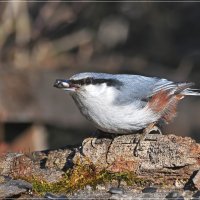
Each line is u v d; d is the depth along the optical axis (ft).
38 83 51.52
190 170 21.85
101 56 64.34
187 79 61.41
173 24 68.18
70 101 51.65
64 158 24.23
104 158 22.74
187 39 69.00
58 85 22.29
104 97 22.33
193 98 56.03
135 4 66.13
